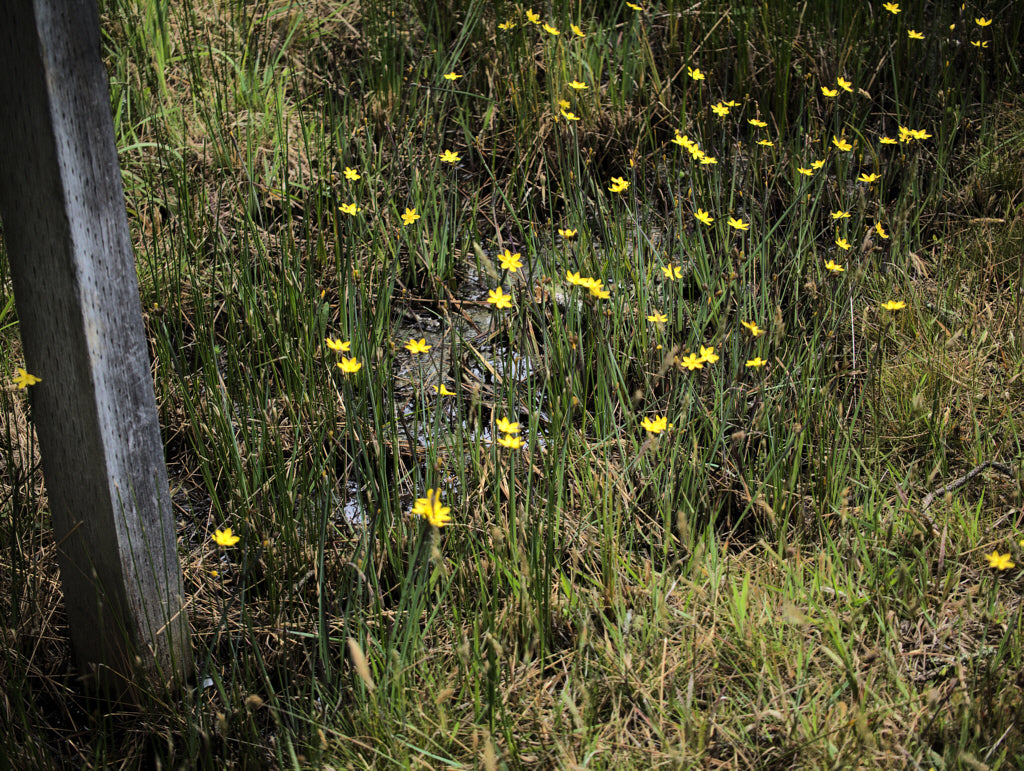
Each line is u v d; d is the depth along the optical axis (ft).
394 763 6.10
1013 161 11.94
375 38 14.46
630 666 6.45
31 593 7.29
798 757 6.02
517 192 12.57
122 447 5.91
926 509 7.91
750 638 6.73
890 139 11.87
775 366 9.38
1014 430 8.36
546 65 13.37
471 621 7.11
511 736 6.01
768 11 13.97
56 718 6.79
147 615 6.46
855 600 7.02
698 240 10.73
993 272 10.53
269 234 11.44
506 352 10.50
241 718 6.54
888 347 9.79
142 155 11.98
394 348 9.61
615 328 9.79
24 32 4.78
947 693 6.33
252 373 9.50
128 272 5.66
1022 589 7.27
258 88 13.28
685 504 7.98
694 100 13.67
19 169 5.18
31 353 5.75
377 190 12.26
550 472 7.98
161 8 13.53
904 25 13.65
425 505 6.12
